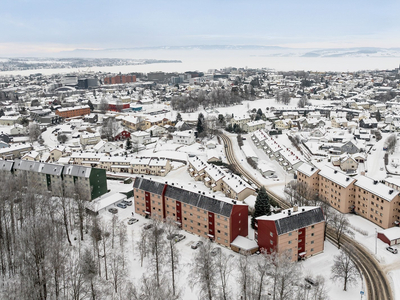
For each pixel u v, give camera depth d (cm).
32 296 8050
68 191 14812
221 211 11306
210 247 11081
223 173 16462
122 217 13725
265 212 12288
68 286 8794
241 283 8612
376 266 10212
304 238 10500
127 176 18712
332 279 9575
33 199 12275
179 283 9406
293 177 18438
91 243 11381
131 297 8350
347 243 10756
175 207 12762
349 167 18750
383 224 12294
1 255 9600
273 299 8300
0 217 11075
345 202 13688
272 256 9388
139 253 10906
